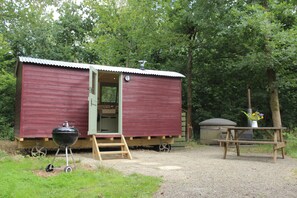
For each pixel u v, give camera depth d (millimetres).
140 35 16516
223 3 12492
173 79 11109
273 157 8344
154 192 4359
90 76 8555
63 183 4730
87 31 21812
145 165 7062
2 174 5129
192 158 8578
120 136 9469
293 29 11141
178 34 14883
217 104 18125
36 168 6043
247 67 13180
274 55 11125
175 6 15180
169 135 10781
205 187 4711
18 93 9672
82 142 9633
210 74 16484
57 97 9070
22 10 14352
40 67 8906
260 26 10477
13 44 18359
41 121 8773
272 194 4336
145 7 16297
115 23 16547
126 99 10023
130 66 17594
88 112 9281
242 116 17844
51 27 20531
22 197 3973
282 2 11875
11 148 9773
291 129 15531
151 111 10484
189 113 14969
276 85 12008
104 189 4418
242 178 5492
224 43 14555
